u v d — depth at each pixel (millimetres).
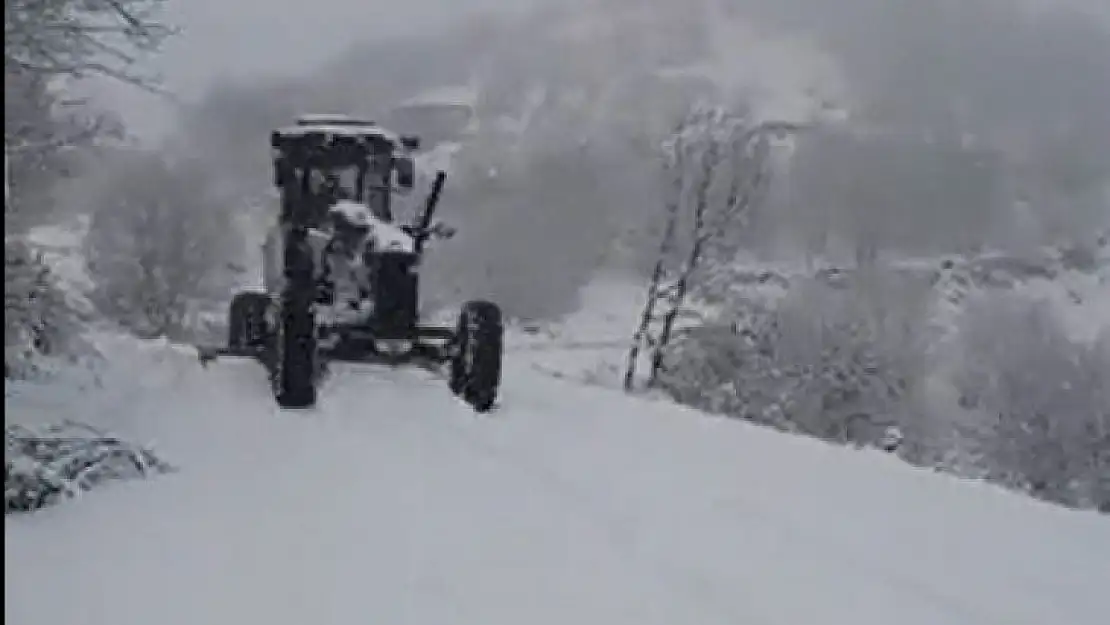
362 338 17609
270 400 16125
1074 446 42938
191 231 58375
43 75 16344
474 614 7727
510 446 13375
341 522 9844
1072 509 11953
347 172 18859
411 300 17969
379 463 12211
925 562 9281
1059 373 48500
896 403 42062
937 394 49688
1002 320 55562
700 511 10562
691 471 12320
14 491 10281
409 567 8656
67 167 20953
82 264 55000
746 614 7895
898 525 10430
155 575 8430
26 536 9438
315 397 15961
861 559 9266
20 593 8055
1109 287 71438
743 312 43938
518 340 60875
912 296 54719
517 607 7875
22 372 16594
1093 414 44562
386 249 17734
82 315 20938
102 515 10023
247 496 10727
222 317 58000
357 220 18016
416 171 19516
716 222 51156
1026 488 40062
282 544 9195
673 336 48312
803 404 39812
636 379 50375
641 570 8742
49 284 18812
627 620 7707
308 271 16281
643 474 12062
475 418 15203
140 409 14961
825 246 69562
